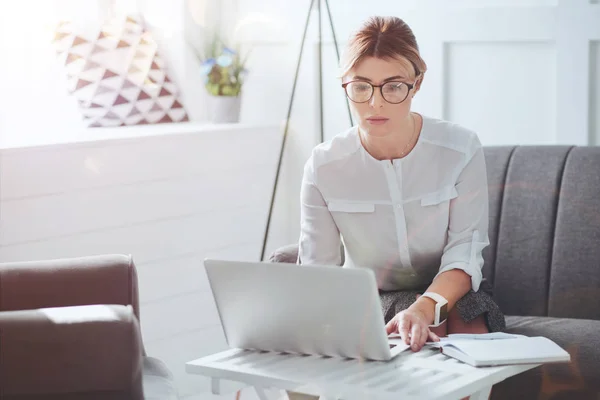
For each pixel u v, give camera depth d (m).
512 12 3.25
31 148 3.12
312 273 1.83
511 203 2.84
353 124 3.74
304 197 2.48
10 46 3.60
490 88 3.35
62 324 1.77
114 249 3.39
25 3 3.65
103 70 3.80
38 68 3.69
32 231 3.15
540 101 3.25
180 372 3.64
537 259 2.76
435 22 3.42
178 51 4.00
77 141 3.25
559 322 2.53
